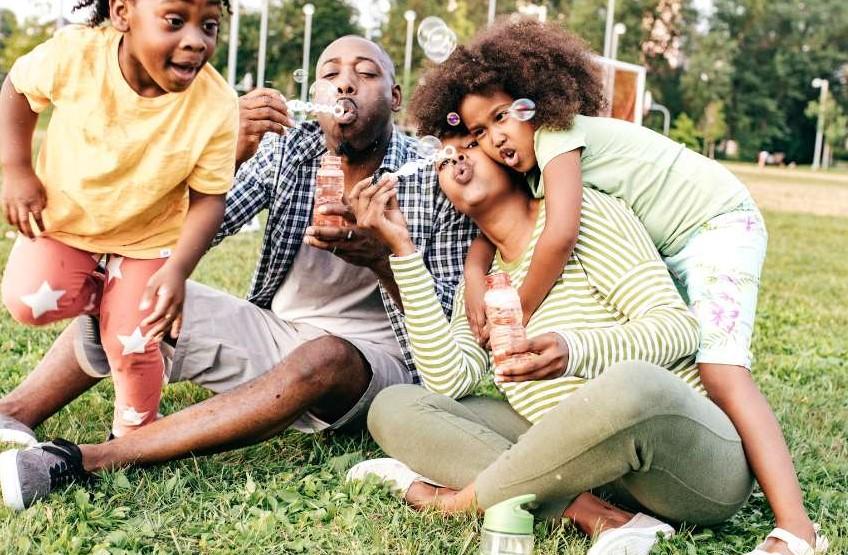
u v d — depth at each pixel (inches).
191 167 89.9
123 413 95.0
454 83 91.5
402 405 87.0
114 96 88.1
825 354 168.6
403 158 106.7
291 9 1213.1
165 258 94.0
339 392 94.5
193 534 76.7
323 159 94.3
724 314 87.7
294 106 99.5
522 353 77.0
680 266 94.1
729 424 78.8
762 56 1635.1
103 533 76.3
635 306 83.8
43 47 89.4
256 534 76.0
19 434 94.4
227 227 107.1
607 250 85.4
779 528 76.6
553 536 78.4
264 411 89.0
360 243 93.1
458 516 80.0
